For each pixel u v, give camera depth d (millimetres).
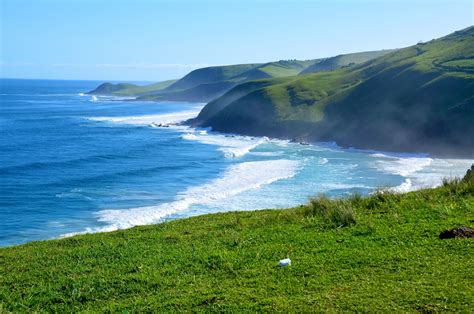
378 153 71250
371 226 13109
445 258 10172
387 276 9555
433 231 12211
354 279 9594
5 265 13352
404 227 12898
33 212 35781
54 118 123750
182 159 62156
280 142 84750
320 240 12680
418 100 80500
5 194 41469
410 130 75062
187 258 12188
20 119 118875
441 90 79812
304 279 9875
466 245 10789
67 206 37531
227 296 9289
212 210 34906
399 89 88312
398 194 17391
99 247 14477
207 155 66000
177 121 122062
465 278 8992
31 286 11297
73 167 55438
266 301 8836
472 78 78438
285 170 52906
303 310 8312
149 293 10180
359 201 17000
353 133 81688
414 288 8750
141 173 51719
